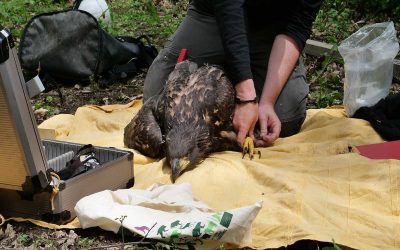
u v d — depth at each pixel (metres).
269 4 2.85
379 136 2.76
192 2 3.01
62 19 3.71
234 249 2.16
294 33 2.83
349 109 3.00
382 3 5.00
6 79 2.07
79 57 3.74
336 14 4.90
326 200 2.30
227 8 2.64
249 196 2.36
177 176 2.50
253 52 2.90
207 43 2.93
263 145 2.72
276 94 2.80
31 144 2.16
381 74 2.96
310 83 3.71
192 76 2.71
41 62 3.73
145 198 2.29
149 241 2.16
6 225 2.32
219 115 2.62
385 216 2.28
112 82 3.80
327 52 3.96
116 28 4.85
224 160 2.54
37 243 2.21
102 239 2.23
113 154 2.51
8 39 2.06
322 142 2.70
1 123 2.12
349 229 2.20
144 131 2.67
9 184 2.22
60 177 2.37
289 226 2.20
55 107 3.56
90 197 2.27
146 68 3.97
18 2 5.57
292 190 2.34
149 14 5.27
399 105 2.81
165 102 2.69
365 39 3.08
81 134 3.00
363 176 2.43
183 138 2.55
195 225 2.12
